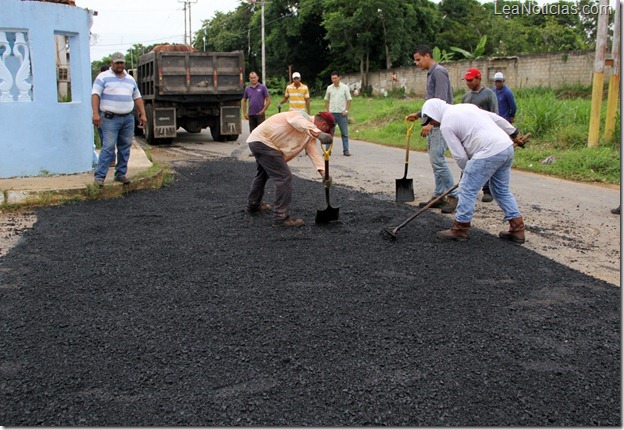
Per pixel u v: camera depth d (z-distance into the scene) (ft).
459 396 10.26
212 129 54.65
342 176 33.58
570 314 13.85
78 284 15.61
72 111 29.09
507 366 11.32
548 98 50.85
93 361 11.39
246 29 195.52
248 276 16.24
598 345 12.23
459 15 183.93
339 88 42.45
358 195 27.48
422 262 17.56
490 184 20.22
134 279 15.99
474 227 22.13
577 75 91.66
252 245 19.26
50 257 17.99
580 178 33.40
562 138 41.42
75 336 12.48
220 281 15.83
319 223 21.83
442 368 11.20
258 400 10.08
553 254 19.02
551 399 10.21
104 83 25.81
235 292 15.03
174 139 56.54
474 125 19.31
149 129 50.93
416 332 12.75
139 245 19.27
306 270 16.74
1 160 27.55
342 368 11.17
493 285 15.72
